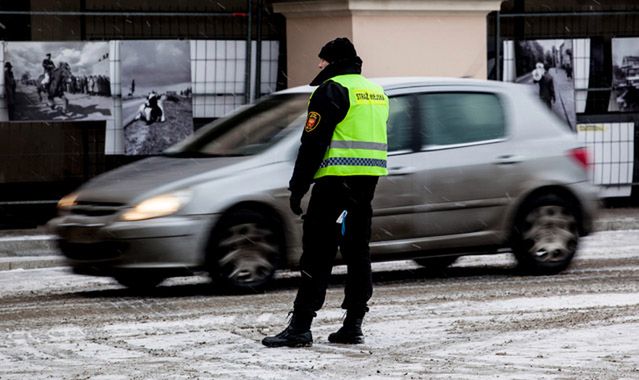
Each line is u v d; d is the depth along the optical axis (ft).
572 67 153.58
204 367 64.95
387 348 69.97
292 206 69.05
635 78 155.53
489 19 156.04
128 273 91.40
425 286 97.09
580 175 102.99
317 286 70.44
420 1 144.66
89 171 144.25
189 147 99.40
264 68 150.10
